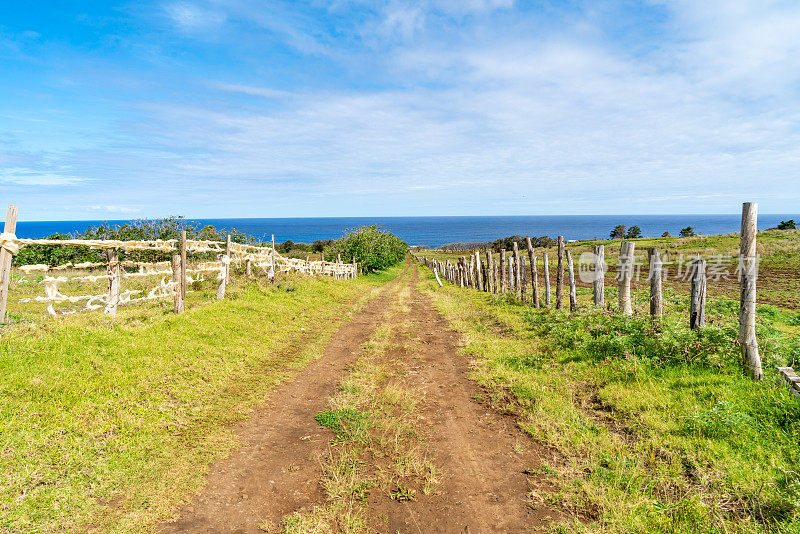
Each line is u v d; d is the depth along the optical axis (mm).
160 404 6316
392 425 6152
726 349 6637
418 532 3910
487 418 6398
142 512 4180
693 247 34344
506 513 4152
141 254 17516
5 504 3977
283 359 9500
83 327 7852
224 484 4730
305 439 5805
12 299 12398
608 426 5734
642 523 3803
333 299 18828
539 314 12430
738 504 4004
